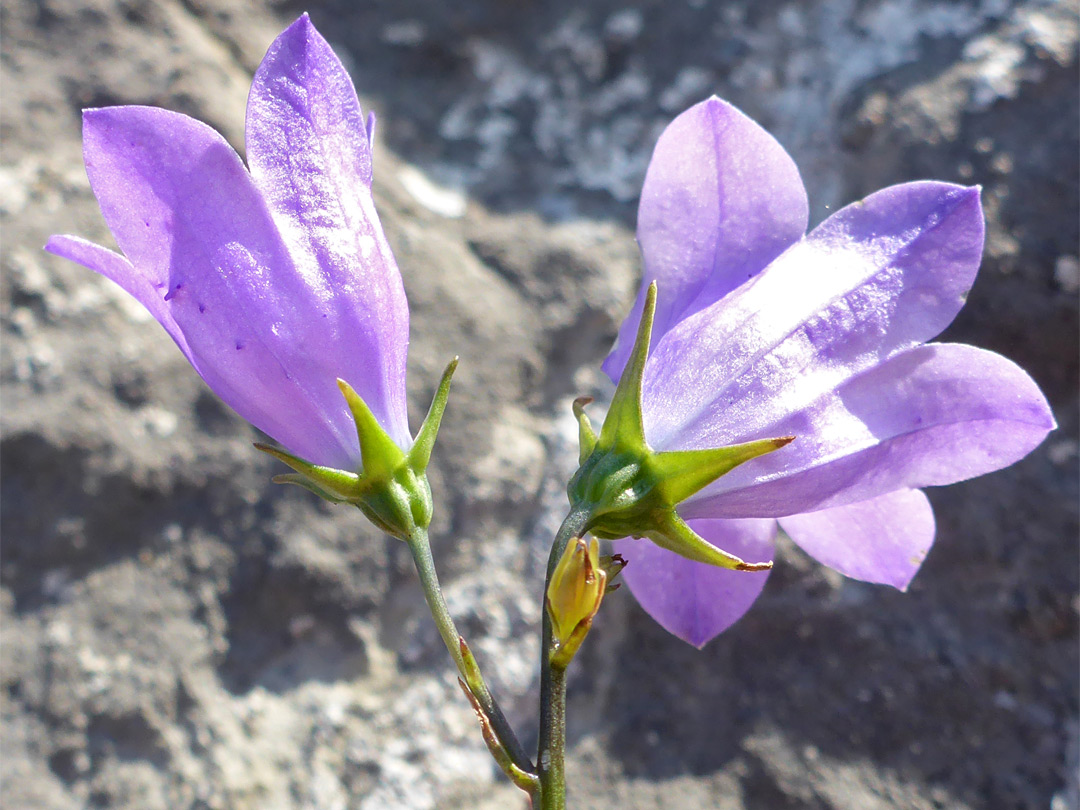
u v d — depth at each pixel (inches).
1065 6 5.4
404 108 5.9
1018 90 5.2
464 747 4.5
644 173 5.6
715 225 2.7
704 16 6.0
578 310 5.2
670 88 5.8
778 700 4.4
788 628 4.5
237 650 4.6
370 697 4.6
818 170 5.4
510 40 6.1
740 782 4.2
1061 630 4.4
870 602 4.5
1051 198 4.9
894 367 2.5
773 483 2.5
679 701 4.4
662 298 2.7
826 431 2.5
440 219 5.4
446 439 4.9
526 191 5.6
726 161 2.6
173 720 4.5
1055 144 5.0
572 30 6.1
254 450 4.9
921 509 2.7
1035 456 4.6
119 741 4.5
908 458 2.5
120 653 4.6
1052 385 4.7
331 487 2.5
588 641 4.5
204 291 2.4
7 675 4.6
